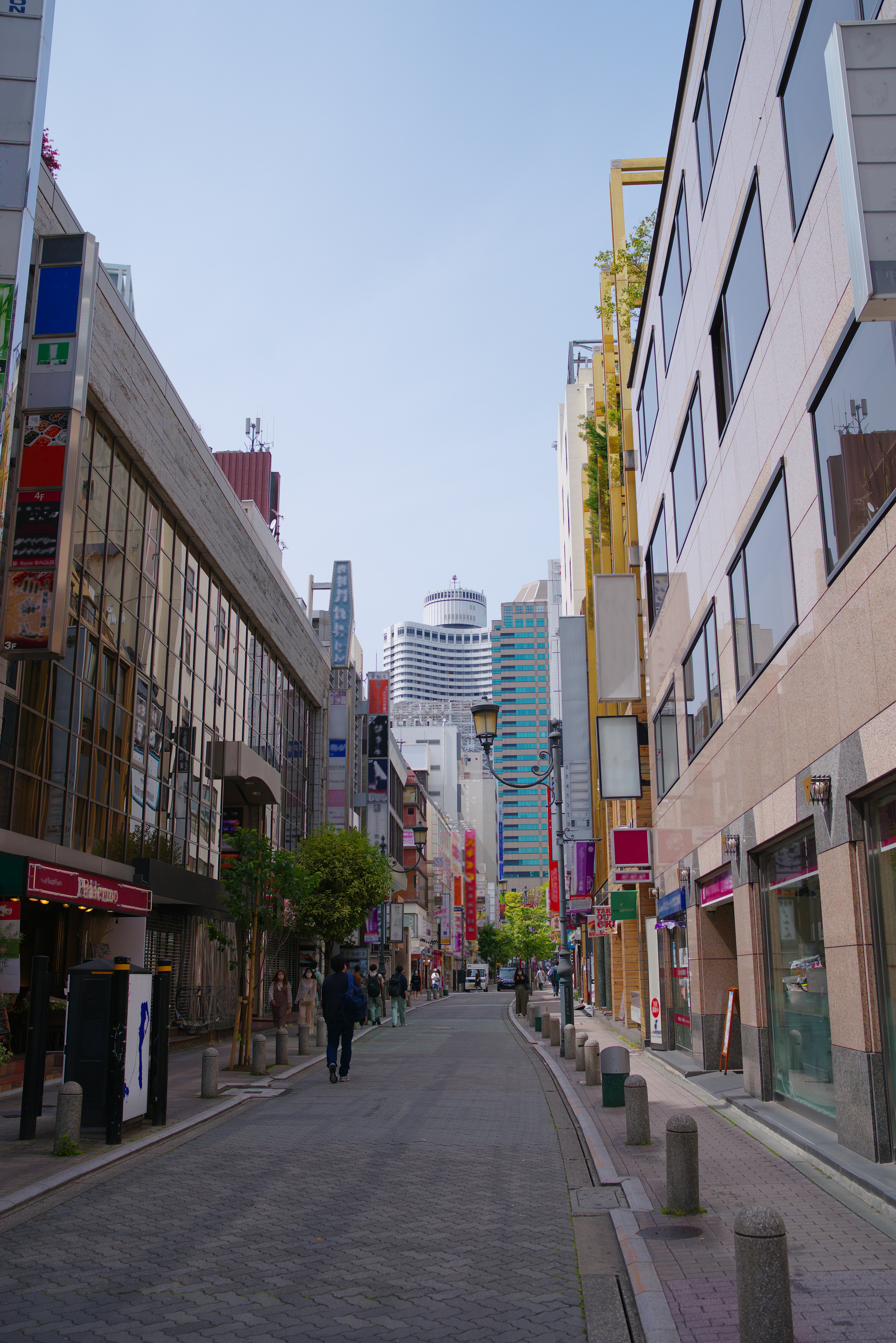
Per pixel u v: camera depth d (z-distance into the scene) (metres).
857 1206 7.94
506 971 101.62
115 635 21.56
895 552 8.33
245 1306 6.08
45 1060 11.59
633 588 25.58
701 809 17.64
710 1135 11.42
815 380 10.60
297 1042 27.11
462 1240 7.49
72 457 15.93
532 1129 12.49
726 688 15.41
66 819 18.89
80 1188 9.11
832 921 9.91
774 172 12.02
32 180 14.84
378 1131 12.40
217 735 30.08
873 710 8.88
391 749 75.75
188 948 27.36
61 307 16.36
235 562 31.17
